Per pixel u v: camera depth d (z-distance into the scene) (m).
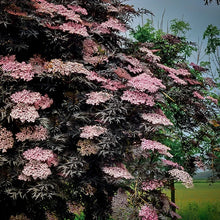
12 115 3.51
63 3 4.46
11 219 3.78
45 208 4.27
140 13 4.96
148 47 5.29
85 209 4.48
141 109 4.31
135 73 4.57
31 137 3.76
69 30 3.95
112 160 4.22
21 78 3.70
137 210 3.83
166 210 4.02
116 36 4.89
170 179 4.00
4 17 3.78
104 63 4.65
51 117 4.09
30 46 4.34
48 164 3.79
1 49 4.15
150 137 4.39
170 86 5.14
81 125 4.16
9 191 3.62
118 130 4.16
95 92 4.12
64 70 3.71
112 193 4.37
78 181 4.12
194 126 5.42
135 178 4.04
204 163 5.12
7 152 3.77
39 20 3.98
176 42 5.70
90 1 4.64
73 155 4.04
